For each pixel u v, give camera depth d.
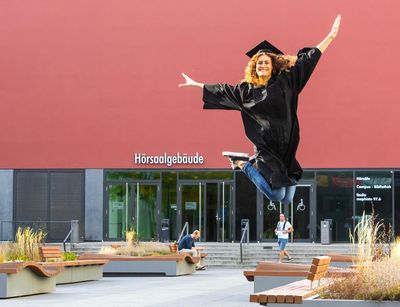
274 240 49.88
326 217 49.62
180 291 24.83
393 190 49.28
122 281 30.34
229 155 6.46
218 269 42.12
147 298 21.97
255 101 6.32
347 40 50.03
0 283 22.06
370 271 15.82
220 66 50.91
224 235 50.41
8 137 51.94
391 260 16.77
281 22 50.44
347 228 49.44
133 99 51.44
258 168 6.34
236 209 50.34
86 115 51.66
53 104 51.84
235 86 6.44
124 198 51.28
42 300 21.38
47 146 51.72
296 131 6.35
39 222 51.50
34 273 23.41
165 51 51.31
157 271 33.84
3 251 27.92
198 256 38.31
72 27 51.88
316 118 50.00
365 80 49.84
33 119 51.84
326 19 50.16
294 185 6.38
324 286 16.12
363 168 49.62
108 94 51.56
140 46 51.50
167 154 51.12
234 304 19.95
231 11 50.94
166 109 51.19
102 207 51.31
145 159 51.25
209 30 51.03
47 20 52.09
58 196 51.59
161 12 51.44
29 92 51.88
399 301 14.90
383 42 49.88
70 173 51.66
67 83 51.81
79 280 29.77
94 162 51.53
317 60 6.43
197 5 51.19
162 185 51.09
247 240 47.38
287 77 6.33
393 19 49.88
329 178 49.81
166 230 50.72
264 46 6.47
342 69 50.00
